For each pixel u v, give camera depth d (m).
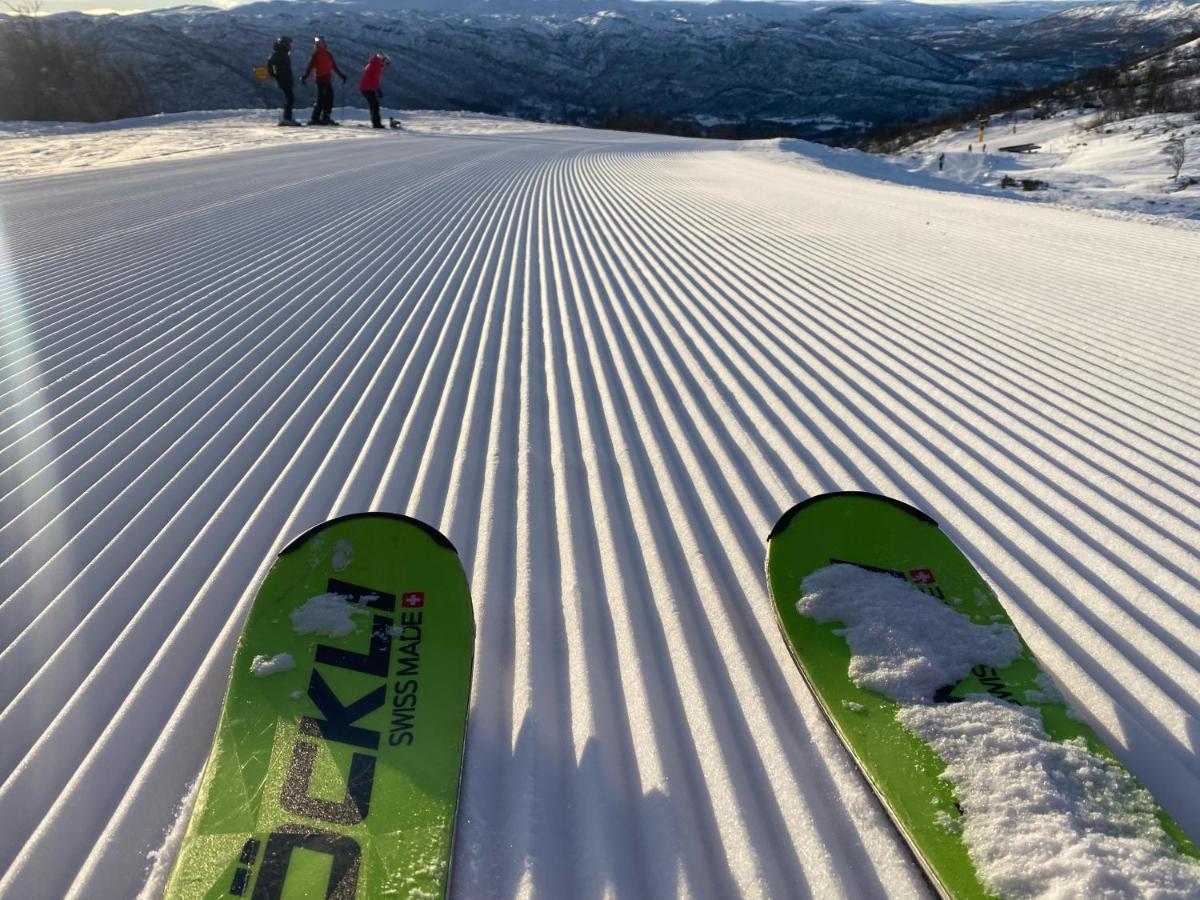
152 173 13.02
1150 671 2.57
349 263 7.63
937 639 2.54
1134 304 6.34
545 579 3.04
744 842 1.98
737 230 9.78
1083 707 2.43
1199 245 8.46
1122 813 1.97
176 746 2.26
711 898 1.84
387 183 13.27
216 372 4.93
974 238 9.17
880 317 6.14
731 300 6.64
